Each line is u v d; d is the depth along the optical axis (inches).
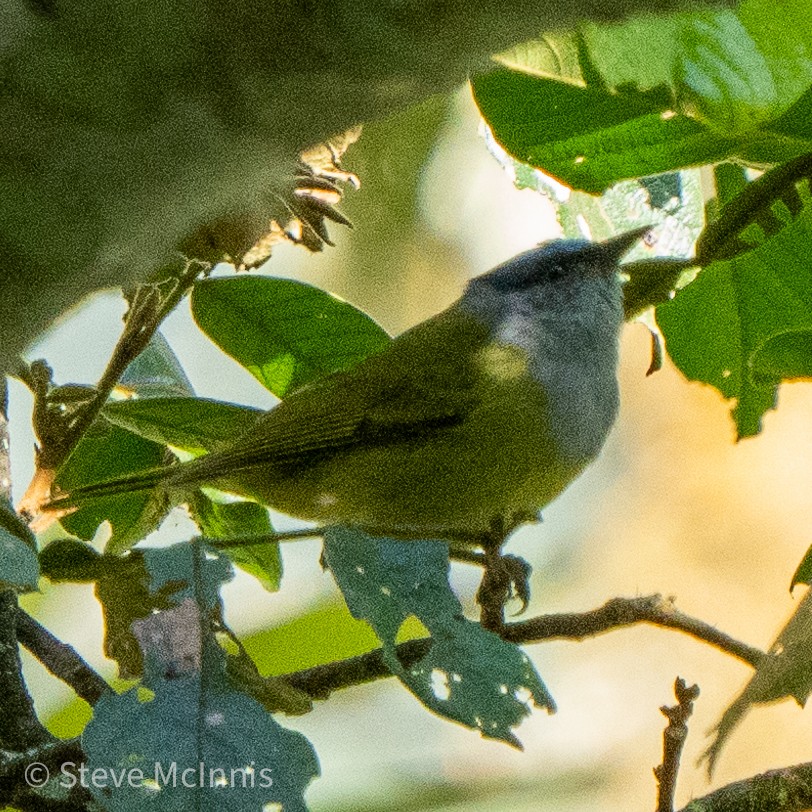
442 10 109.5
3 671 267.4
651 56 240.1
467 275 614.2
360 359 334.0
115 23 107.7
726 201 318.0
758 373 300.4
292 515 373.1
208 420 313.7
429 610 217.3
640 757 588.1
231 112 113.0
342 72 111.7
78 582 267.9
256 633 438.6
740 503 640.4
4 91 109.2
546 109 265.7
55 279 118.1
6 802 242.4
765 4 230.8
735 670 615.2
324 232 276.5
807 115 248.1
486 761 556.7
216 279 322.7
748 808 230.8
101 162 113.1
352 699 551.5
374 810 531.2
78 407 289.1
